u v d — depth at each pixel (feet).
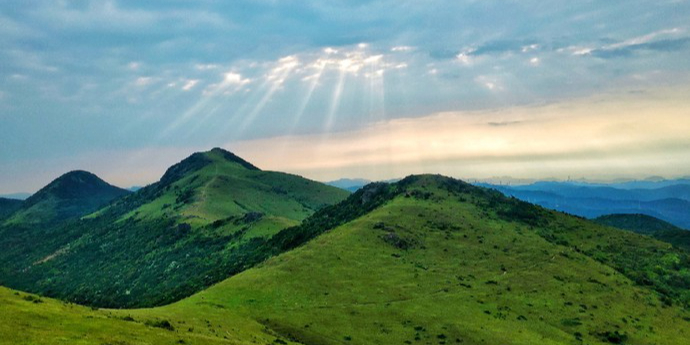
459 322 369.09
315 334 325.62
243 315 342.64
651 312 442.50
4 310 196.85
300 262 477.36
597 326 391.45
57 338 174.91
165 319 266.36
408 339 333.21
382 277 453.99
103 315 234.58
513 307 412.57
